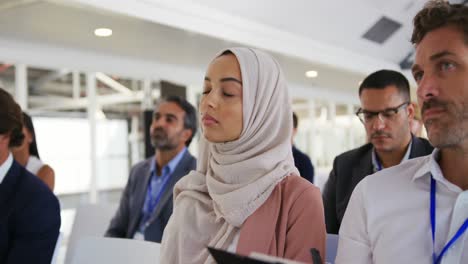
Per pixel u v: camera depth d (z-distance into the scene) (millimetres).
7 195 1771
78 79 6227
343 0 4582
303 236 1259
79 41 4078
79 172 6453
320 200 1337
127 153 6820
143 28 3645
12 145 1853
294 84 7574
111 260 1903
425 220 1047
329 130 9812
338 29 5059
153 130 2855
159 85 6320
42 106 5844
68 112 6188
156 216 2629
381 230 1100
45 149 6074
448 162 1031
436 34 963
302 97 8078
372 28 5293
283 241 1266
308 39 4938
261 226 1278
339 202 2105
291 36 4684
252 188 1308
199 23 3727
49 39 3975
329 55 5305
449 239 988
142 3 3271
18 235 1762
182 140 2889
